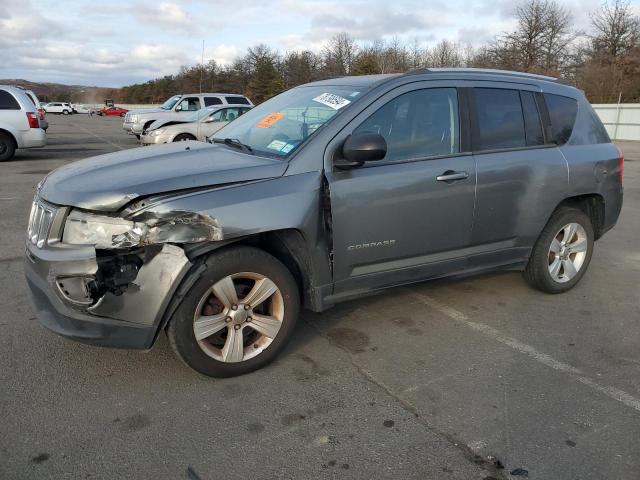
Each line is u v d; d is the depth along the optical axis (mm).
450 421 2889
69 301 2850
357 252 3521
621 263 5957
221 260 3057
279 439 2719
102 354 3535
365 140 3207
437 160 3795
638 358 3650
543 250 4559
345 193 3379
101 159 3594
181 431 2766
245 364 3277
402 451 2639
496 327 4113
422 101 3805
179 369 3381
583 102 4867
